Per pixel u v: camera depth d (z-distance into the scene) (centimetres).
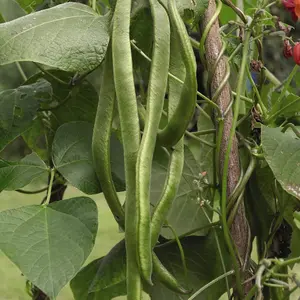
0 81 74
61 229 53
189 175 73
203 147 79
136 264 49
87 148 63
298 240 72
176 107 54
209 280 70
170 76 57
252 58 77
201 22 65
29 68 76
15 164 62
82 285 79
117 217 58
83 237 53
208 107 76
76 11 56
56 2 79
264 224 71
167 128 54
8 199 221
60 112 76
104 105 56
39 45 52
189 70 51
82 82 73
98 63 53
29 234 51
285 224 72
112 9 57
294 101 69
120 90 51
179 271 69
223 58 64
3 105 65
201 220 72
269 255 71
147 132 50
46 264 49
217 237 67
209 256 71
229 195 63
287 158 56
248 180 69
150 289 68
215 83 63
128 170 50
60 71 73
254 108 70
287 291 64
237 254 62
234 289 64
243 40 68
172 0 53
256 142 71
